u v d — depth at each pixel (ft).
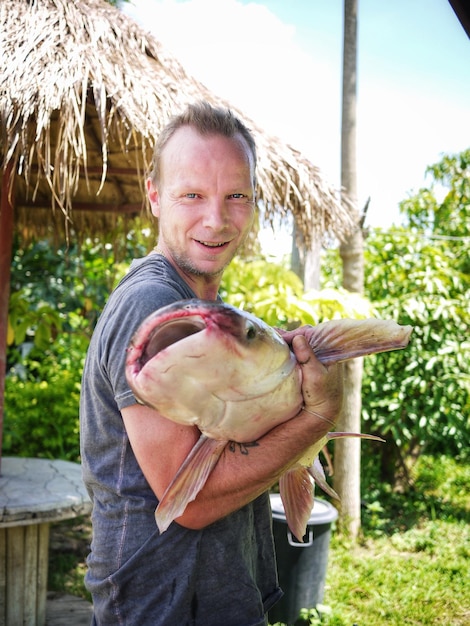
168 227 4.12
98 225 14.74
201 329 2.95
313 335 3.34
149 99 8.48
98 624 4.21
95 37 9.04
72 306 19.19
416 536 15.53
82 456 4.32
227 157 3.99
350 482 15.52
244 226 4.15
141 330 2.80
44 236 15.02
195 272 4.15
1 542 9.77
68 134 7.96
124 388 3.59
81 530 15.81
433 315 16.70
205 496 3.56
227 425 3.05
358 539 15.46
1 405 10.56
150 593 3.96
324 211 12.01
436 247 19.52
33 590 10.11
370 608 12.01
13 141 8.00
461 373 17.19
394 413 16.97
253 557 4.42
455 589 12.82
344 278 15.94
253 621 4.18
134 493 3.96
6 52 8.43
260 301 13.56
